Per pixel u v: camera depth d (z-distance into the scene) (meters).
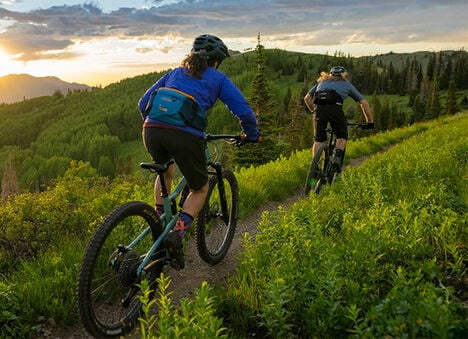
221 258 5.31
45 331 3.73
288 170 10.31
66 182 7.60
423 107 150.62
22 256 5.22
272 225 4.89
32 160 190.00
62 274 4.27
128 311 3.88
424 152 9.82
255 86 38.78
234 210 5.72
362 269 3.79
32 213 5.76
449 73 182.00
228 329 3.56
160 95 3.97
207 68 4.20
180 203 4.66
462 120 27.14
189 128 3.93
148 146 4.09
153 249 3.96
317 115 8.15
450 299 3.39
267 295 3.42
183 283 4.69
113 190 7.49
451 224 4.41
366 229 4.26
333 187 7.76
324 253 3.94
